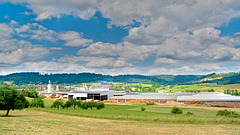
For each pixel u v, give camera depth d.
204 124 54.41
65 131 42.97
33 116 76.25
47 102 187.62
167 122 58.12
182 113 96.69
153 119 61.16
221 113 79.06
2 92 74.88
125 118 65.19
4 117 68.50
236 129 47.44
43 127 47.16
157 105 162.50
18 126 46.97
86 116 74.94
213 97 187.75
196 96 199.12
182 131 44.97
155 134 41.88
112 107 147.62
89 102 129.88
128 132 43.66
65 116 77.56
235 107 147.38
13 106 75.56
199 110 115.75
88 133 41.78
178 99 195.88
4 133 38.00
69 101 130.12
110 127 50.00
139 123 56.94
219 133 42.94
